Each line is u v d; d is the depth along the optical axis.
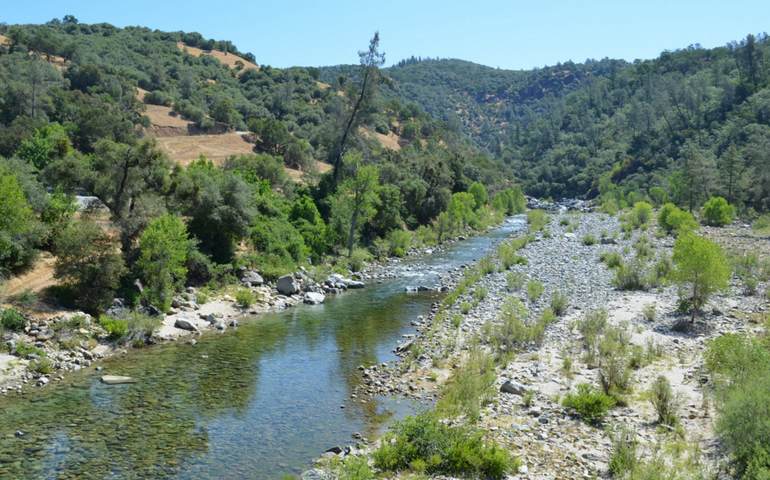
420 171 85.69
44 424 19.17
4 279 30.03
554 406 19.36
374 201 57.94
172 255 34.06
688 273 29.31
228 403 21.41
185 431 18.92
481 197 103.00
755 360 18.38
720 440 15.59
